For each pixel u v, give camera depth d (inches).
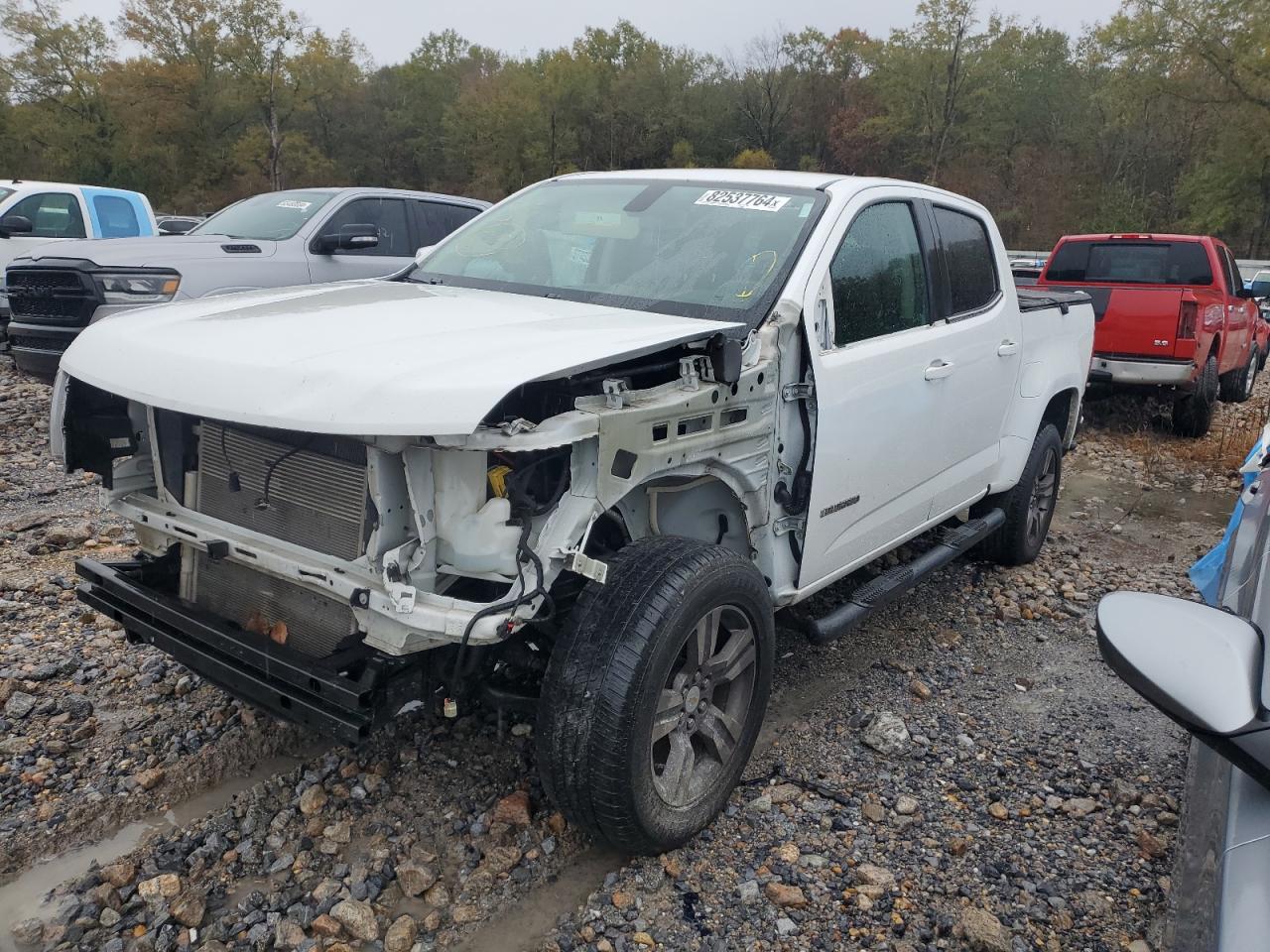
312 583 101.9
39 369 301.7
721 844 118.2
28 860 111.0
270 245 328.8
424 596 95.1
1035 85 2159.2
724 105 2628.0
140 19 2060.8
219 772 128.0
